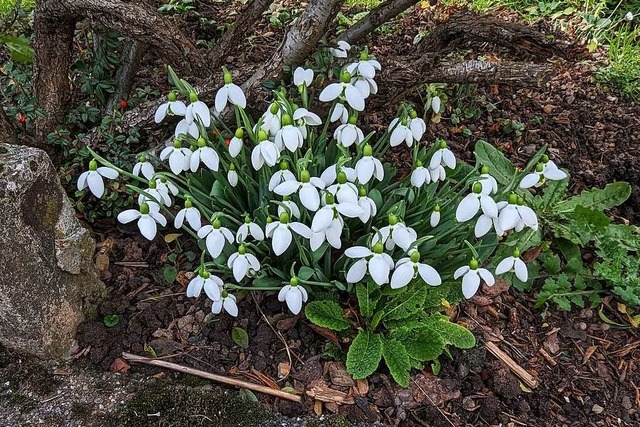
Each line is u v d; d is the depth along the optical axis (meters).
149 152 0.64
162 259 0.62
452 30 0.68
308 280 0.56
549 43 0.68
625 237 0.65
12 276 0.47
